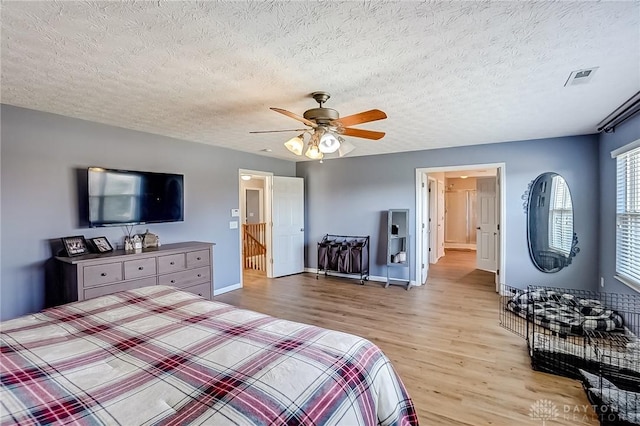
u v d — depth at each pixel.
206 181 4.77
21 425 0.92
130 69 2.19
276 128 3.80
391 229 5.55
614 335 3.13
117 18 1.58
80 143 3.40
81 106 2.97
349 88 2.54
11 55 1.97
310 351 1.39
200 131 3.95
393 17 1.58
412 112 3.18
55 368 1.24
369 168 5.86
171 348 1.41
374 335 3.35
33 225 3.06
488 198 6.52
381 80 2.39
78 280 2.93
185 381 1.14
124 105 2.95
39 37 1.76
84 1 1.44
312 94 2.67
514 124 3.67
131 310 1.92
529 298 3.88
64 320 1.75
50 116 3.17
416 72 2.25
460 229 9.55
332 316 3.93
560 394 2.29
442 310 4.14
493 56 2.01
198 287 4.06
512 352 2.95
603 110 3.11
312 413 1.05
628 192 3.28
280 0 1.44
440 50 1.93
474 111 3.15
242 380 1.14
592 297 4.07
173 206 4.12
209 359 1.30
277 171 6.20
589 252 4.21
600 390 2.14
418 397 2.27
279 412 1.00
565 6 1.49
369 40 1.81
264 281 5.80
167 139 4.25
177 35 1.76
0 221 2.87
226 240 5.11
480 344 3.12
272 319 1.79
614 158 3.57
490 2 1.46
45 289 3.13
